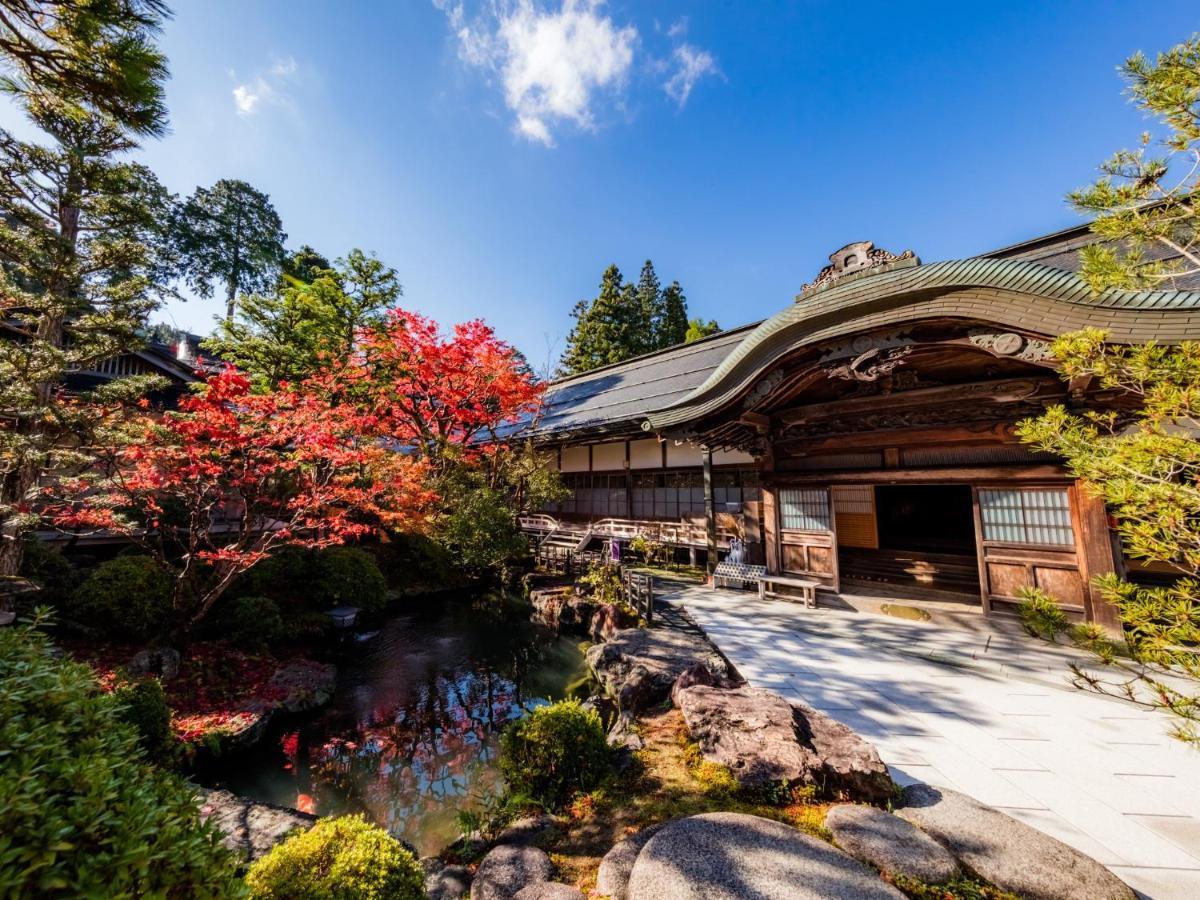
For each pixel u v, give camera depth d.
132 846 1.20
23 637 1.81
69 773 1.29
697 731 3.35
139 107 2.11
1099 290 2.39
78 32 1.90
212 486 6.05
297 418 5.86
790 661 5.00
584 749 3.19
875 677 4.58
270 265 28.22
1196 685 4.14
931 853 2.15
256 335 10.23
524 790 3.12
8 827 1.09
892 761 3.19
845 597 7.04
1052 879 2.02
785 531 7.75
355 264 13.20
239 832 3.02
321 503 6.55
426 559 10.73
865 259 5.63
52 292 5.25
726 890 1.87
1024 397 5.34
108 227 5.65
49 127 4.29
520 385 12.33
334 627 7.58
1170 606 1.89
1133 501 2.00
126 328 5.58
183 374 11.48
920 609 6.53
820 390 7.21
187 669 5.59
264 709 5.07
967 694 4.20
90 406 5.81
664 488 11.70
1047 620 2.23
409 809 3.98
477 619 8.82
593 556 10.76
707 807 2.76
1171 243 2.17
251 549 6.19
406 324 11.59
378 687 6.18
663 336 28.66
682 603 7.47
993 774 3.04
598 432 11.58
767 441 7.81
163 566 5.82
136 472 5.65
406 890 2.02
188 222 25.38
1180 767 3.10
